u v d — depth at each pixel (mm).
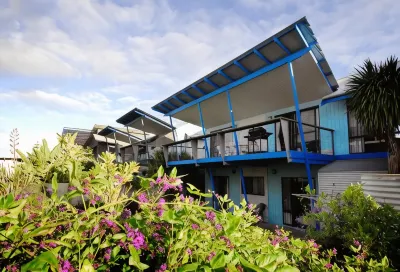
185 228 1448
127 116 15406
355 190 3859
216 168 13719
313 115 10297
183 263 1270
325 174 8102
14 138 2373
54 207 1510
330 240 3656
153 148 16062
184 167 13312
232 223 1429
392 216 3455
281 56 7977
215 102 12297
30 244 1237
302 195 5926
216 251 1353
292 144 10836
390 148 5898
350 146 8891
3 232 1130
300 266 2354
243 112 12703
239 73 9383
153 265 1535
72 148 2982
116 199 1795
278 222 10297
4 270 1146
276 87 9938
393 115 5699
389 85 5949
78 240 1269
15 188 2184
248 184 12039
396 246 3305
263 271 1129
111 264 1423
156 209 1546
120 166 2203
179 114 14445
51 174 2541
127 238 1400
